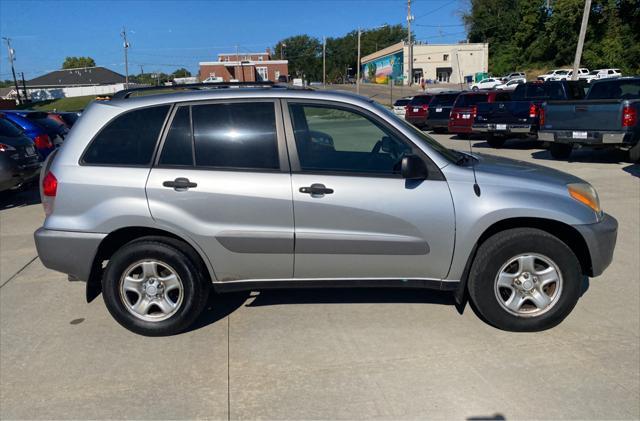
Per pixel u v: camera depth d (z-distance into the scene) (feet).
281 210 12.07
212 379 10.85
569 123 36.81
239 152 12.31
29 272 17.80
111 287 12.50
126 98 12.92
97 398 10.27
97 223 12.20
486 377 10.64
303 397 10.13
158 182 12.12
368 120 12.52
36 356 11.93
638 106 33.88
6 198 31.96
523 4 185.78
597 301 14.20
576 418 9.32
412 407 9.73
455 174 12.19
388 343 12.12
